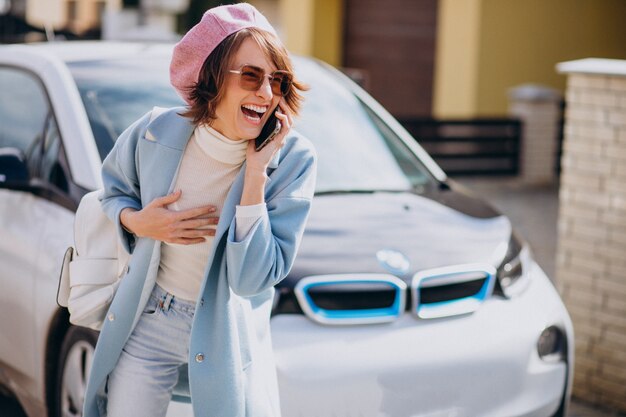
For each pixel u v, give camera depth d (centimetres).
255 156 274
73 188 430
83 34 965
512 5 1364
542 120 1252
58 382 429
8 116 495
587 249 532
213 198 287
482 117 1308
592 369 533
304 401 359
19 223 449
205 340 284
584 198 532
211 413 287
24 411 505
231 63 270
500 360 396
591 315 532
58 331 424
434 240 421
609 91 516
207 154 284
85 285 308
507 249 432
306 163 288
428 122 1245
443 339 388
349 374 366
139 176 296
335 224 423
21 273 440
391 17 1526
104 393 311
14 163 451
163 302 295
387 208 450
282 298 375
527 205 1079
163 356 298
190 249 289
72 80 468
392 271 391
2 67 511
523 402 405
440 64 1404
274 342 364
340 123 511
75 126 446
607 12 1453
